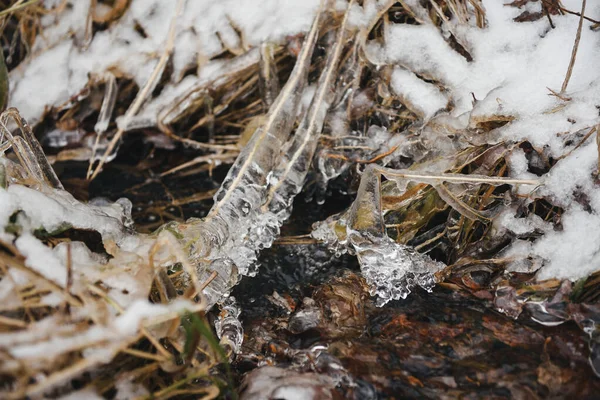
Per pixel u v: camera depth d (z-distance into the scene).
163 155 1.44
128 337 1.05
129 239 1.18
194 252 1.19
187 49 1.37
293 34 1.34
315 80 1.36
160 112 1.39
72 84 1.40
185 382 1.10
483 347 1.14
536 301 1.17
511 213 1.21
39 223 1.14
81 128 1.43
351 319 1.18
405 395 1.11
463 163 1.24
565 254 1.17
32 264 1.09
